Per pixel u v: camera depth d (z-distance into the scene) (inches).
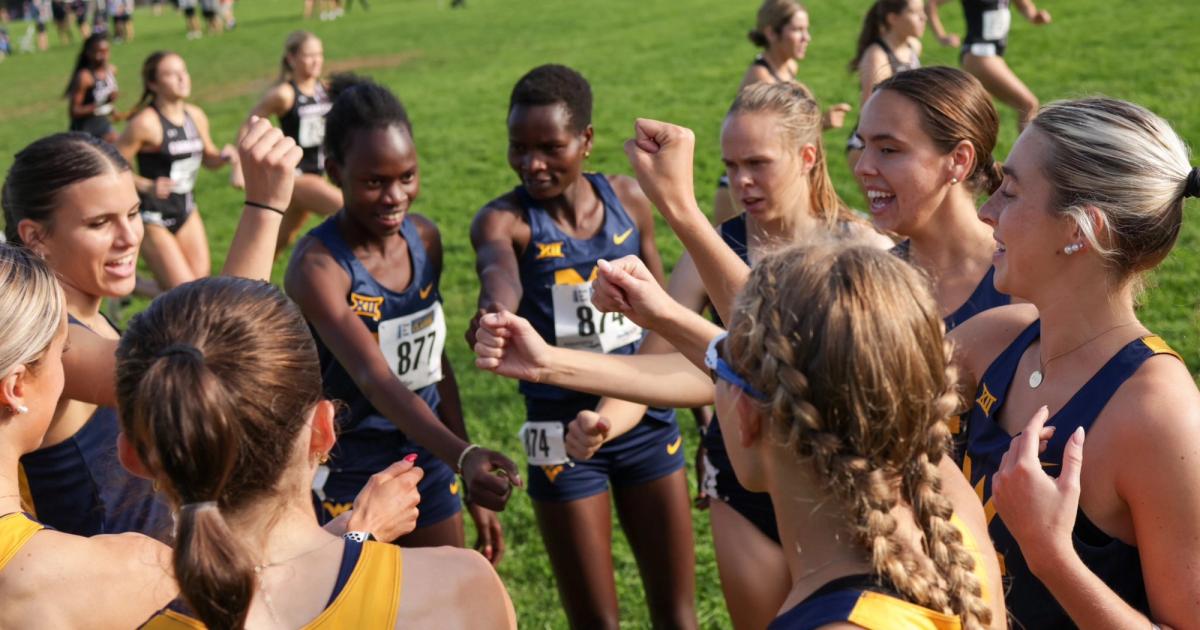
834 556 59.8
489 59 768.3
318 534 68.1
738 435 63.1
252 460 62.4
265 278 110.0
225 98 727.1
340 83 201.0
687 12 877.8
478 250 151.9
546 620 163.6
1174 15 577.9
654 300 89.1
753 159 131.3
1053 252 80.8
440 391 153.4
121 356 64.4
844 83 533.6
